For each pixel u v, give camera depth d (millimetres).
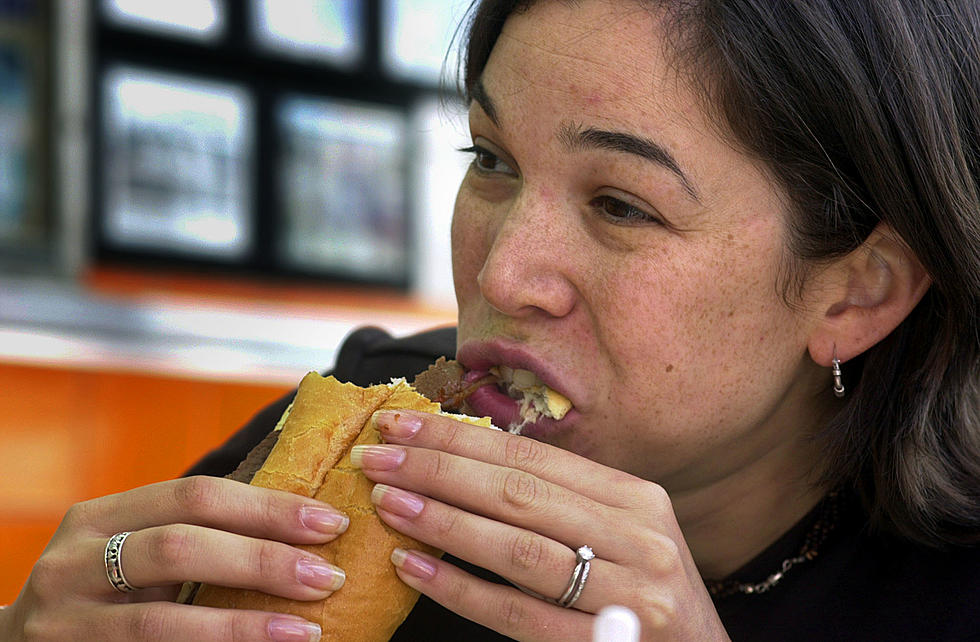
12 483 3133
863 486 1211
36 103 3537
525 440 941
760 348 1068
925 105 1050
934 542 1167
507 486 893
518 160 1043
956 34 1096
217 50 3691
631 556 894
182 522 904
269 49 3738
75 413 3244
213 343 3469
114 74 3611
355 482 925
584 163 1002
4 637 954
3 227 3471
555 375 1025
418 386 1114
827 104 1015
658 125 977
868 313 1121
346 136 3863
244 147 3760
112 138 3621
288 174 3807
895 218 1071
